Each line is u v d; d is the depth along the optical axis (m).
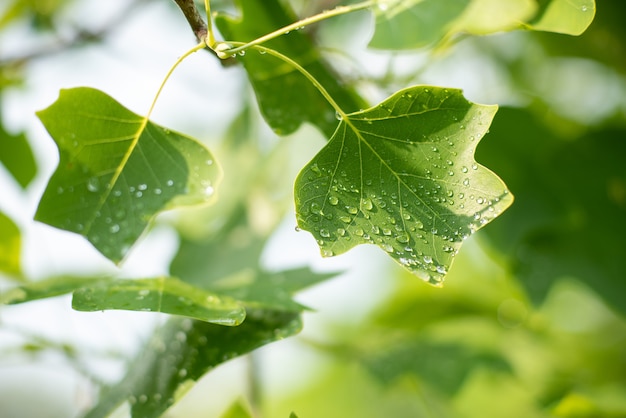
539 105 1.15
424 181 0.87
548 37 1.29
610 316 1.43
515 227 1.15
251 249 1.18
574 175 1.15
